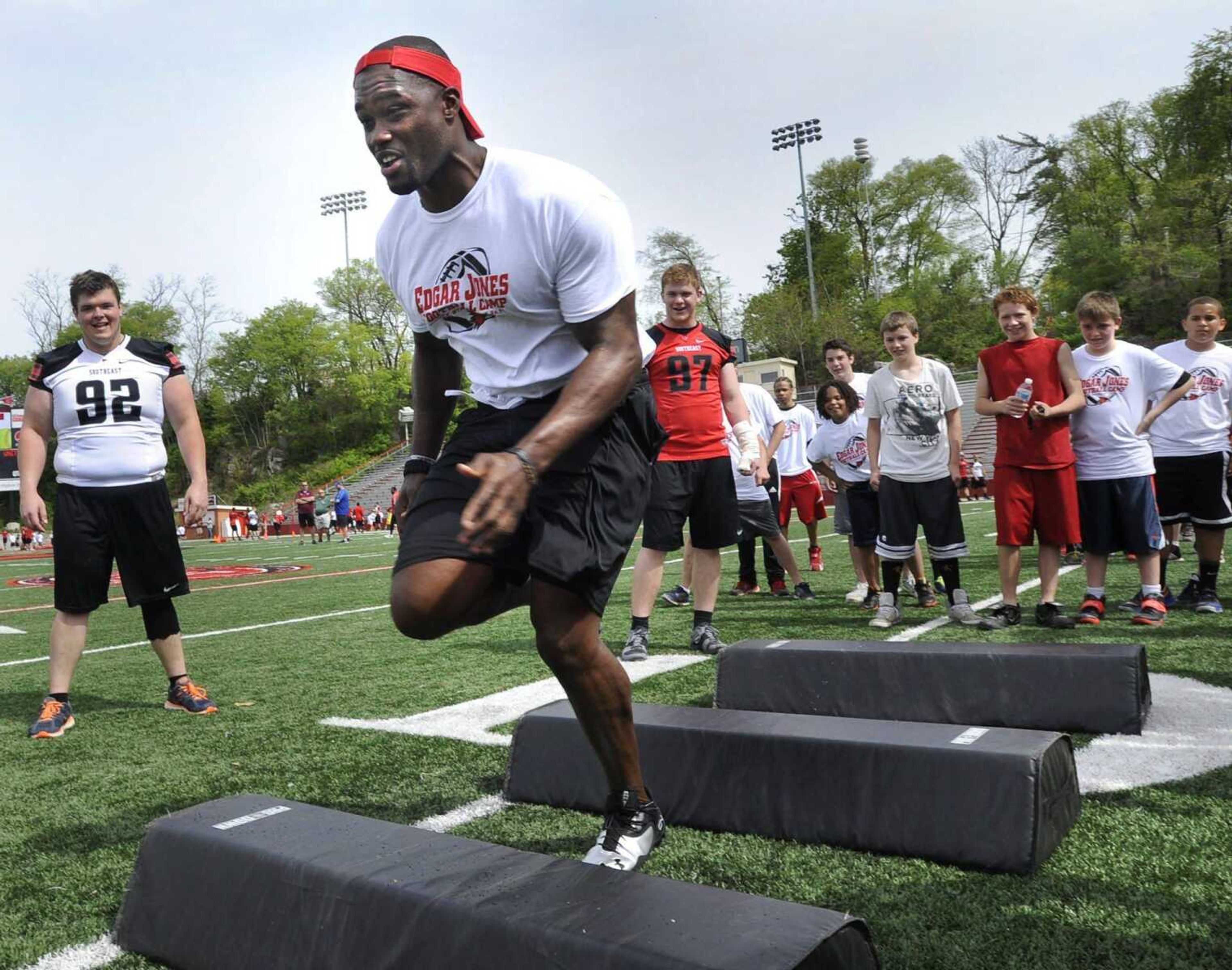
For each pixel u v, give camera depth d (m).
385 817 2.68
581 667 1.94
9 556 30.62
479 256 1.94
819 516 9.42
